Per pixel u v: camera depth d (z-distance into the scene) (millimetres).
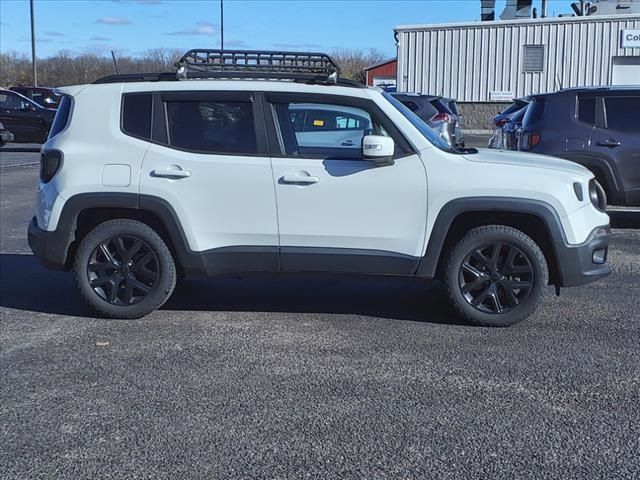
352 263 5871
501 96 31266
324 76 5895
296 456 3830
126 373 4988
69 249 6078
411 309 6516
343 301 6785
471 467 3703
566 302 6719
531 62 30844
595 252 5891
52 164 6047
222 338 5719
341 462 3766
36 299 6852
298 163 5809
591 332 5836
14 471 3697
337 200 5785
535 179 5684
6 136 22875
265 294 7023
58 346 5539
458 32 31297
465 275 5902
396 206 5758
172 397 4590
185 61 6059
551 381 4816
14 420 4273
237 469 3703
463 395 4594
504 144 13297
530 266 5789
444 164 5738
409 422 4215
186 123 5953
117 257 6082
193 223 5898
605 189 9930
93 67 50875
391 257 5836
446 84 31766
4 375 4957
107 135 5984
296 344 5570
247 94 5895
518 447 3912
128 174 5895
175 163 5879
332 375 4934
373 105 5812
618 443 3955
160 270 6047
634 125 9812
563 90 10227
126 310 6102
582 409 4383
